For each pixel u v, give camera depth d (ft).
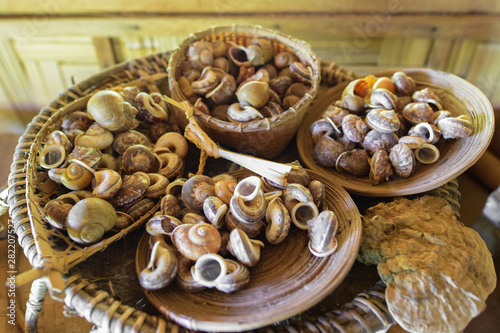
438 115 1.49
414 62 2.82
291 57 1.75
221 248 1.17
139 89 1.82
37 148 1.41
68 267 1.12
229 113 1.49
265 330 1.09
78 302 1.07
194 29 2.58
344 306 1.13
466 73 2.85
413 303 1.06
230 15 2.53
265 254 1.22
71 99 1.77
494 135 2.46
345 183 1.46
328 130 1.58
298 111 1.46
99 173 1.31
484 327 1.85
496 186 2.38
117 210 1.31
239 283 1.07
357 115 1.61
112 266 1.33
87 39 2.61
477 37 2.61
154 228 1.21
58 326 1.54
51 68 2.76
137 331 1.02
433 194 1.46
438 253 1.18
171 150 1.54
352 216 1.23
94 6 2.44
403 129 1.51
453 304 1.06
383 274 1.15
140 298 1.25
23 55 2.66
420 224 1.29
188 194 1.26
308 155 1.60
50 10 2.43
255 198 1.19
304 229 1.25
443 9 2.51
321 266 1.13
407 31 2.61
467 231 1.29
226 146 1.59
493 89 2.87
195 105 1.53
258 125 1.41
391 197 1.52
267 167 1.31
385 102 1.51
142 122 1.62
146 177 1.33
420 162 1.46
